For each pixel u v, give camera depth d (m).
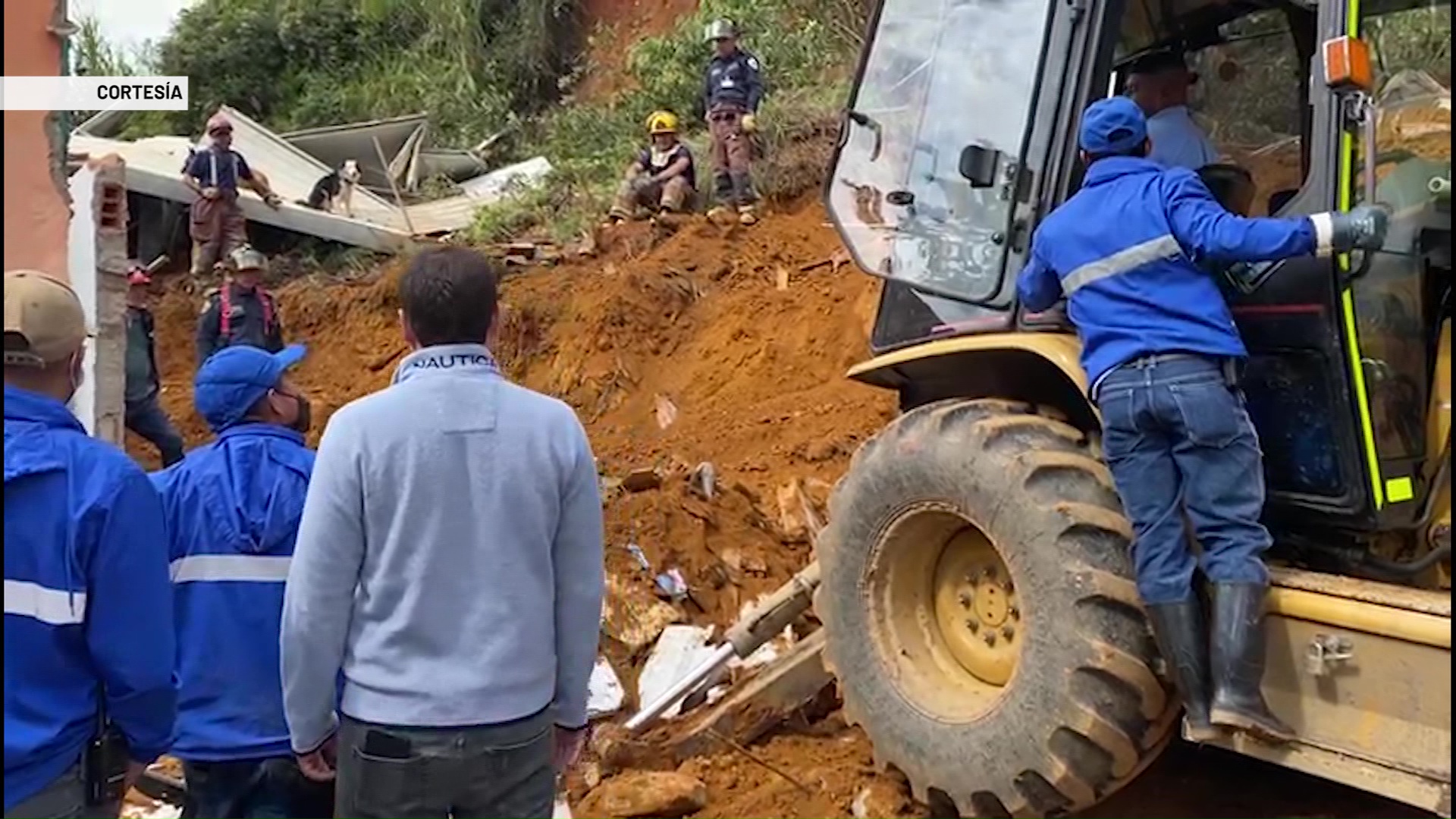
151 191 12.42
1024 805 4.11
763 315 9.37
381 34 18.84
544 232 11.88
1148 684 3.88
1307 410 3.85
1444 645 3.29
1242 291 3.91
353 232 12.45
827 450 7.60
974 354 4.62
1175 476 3.78
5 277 2.72
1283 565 3.98
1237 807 4.40
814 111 11.64
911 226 4.93
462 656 2.85
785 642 5.89
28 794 2.56
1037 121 4.52
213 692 3.29
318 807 3.41
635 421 9.11
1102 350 3.83
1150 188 3.80
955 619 4.58
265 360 3.48
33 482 2.57
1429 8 3.97
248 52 19.00
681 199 11.12
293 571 2.86
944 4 4.90
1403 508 3.81
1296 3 4.23
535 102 17.52
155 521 2.69
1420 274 3.88
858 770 4.89
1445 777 3.29
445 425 2.89
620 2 17.77
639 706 5.58
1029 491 4.08
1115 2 4.39
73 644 2.61
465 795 2.86
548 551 2.97
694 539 6.51
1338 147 3.63
